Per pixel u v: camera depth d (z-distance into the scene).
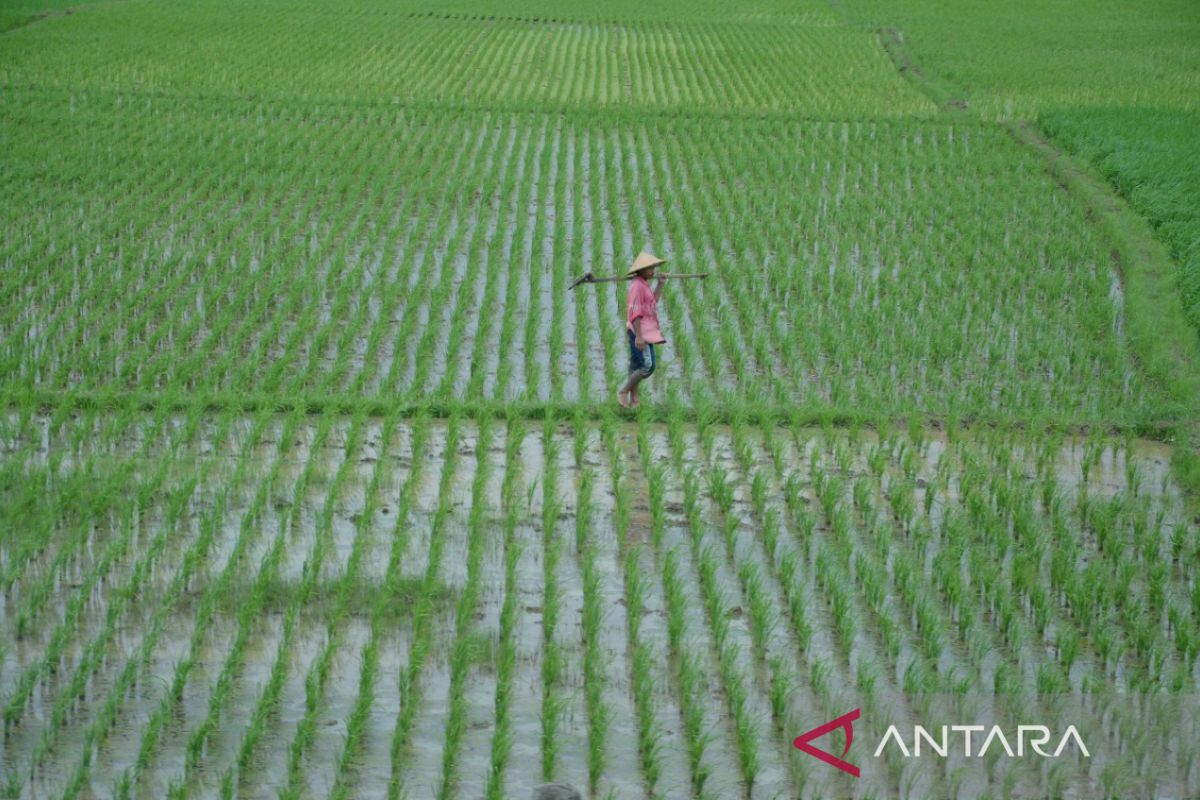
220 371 12.70
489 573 9.34
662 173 20.33
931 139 23.27
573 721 7.66
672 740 7.50
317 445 11.20
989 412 12.48
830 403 12.78
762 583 9.24
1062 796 6.99
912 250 17.47
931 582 9.30
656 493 10.20
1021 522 9.99
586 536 9.93
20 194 18.62
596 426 12.09
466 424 12.04
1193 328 14.58
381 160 21.06
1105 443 12.10
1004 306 15.54
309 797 6.93
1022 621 8.80
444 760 7.07
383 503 10.41
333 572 9.25
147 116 23.36
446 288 15.13
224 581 8.84
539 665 8.20
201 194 19.09
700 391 12.50
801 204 19.23
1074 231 18.25
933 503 10.69
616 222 17.80
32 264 15.92
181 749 7.29
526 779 7.14
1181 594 9.26
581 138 23.06
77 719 7.50
